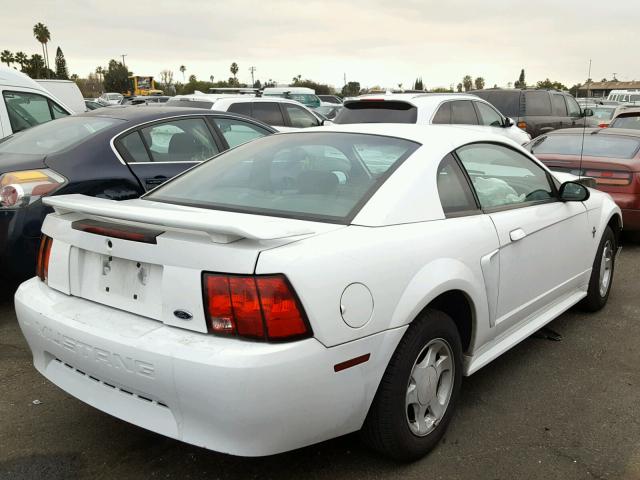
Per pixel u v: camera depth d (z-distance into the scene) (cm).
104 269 261
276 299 218
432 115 864
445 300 302
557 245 385
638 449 292
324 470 273
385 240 257
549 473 272
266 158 330
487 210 328
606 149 734
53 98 773
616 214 485
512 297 338
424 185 289
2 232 434
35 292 285
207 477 269
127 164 498
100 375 247
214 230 217
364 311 239
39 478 267
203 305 224
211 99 1023
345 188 285
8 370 375
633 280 585
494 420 318
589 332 445
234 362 214
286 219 269
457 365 295
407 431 266
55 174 457
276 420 221
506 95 1319
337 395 234
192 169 350
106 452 288
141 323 241
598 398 344
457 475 271
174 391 224
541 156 738
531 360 395
